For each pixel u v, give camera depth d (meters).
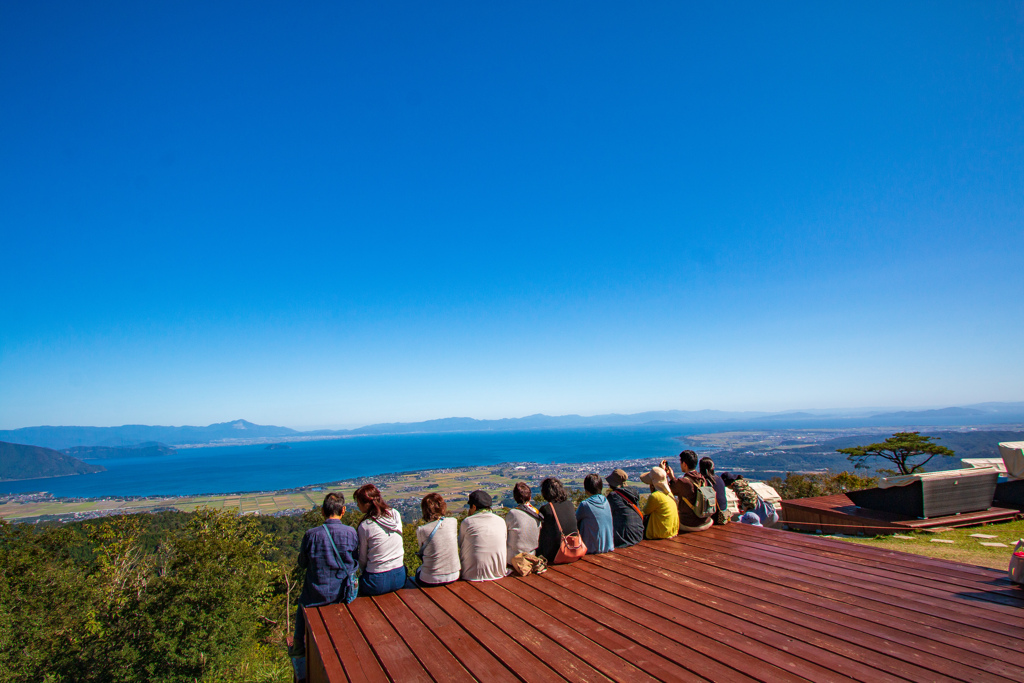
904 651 3.21
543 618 3.97
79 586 29.36
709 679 2.92
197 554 26.05
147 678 23.11
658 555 5.72
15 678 23.75
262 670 24.72
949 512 8.91
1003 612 3.81
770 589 4.48
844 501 10.23
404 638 3.67
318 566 4.42
